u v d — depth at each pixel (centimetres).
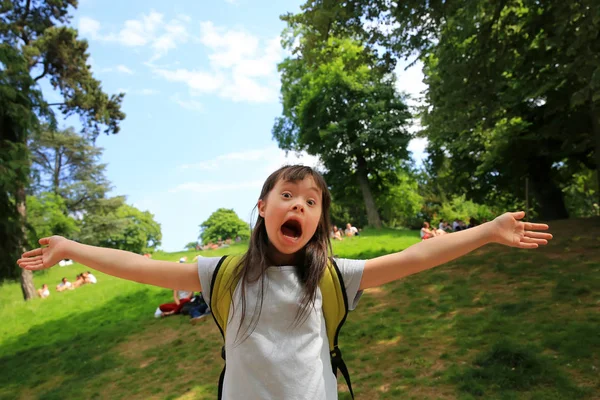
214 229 7581
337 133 3169
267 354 154
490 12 1150
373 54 1178
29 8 2183
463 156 2552
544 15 1039
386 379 539
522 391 446
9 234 1239
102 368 858
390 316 810
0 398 817
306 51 1223
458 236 175
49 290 2239
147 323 1183
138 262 174
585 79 830
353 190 3700
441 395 470
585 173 2611
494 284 894
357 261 179
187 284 174
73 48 2184
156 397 642
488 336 611
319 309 167
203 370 729
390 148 3262
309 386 151
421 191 4941
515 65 1194
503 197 2959
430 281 1023
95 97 2327
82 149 4831
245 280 166
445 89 1170
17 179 1219
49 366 974
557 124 1557
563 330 577
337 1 1078
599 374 449
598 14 722
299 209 156
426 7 1047
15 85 1297
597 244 1088
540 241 170
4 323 1593
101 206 4706
